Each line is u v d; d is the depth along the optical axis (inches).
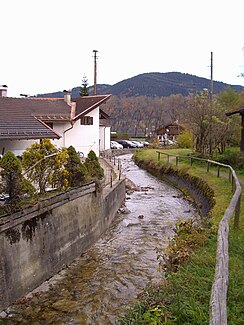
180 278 255.0
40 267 365.4
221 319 145.3
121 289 357.1
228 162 956.6
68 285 366.6
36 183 414.6
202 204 679.7
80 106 1216.8
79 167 485.4
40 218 367.6
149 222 613.6
